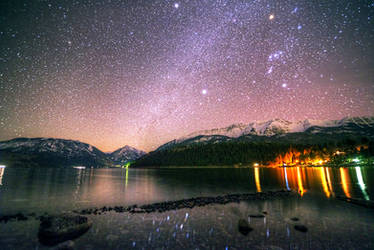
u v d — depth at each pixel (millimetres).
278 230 11695
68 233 10344
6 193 25859
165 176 76750
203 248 9195
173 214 15688
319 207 17891
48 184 39812
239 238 10477
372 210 16594
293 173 77875
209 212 16344
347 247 9312
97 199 22766
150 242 9906
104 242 9836
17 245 9352
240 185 39469
